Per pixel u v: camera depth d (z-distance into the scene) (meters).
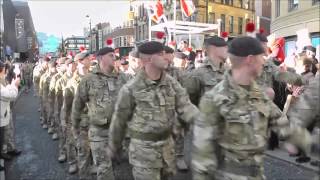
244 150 2.76
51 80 9.34
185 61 8.28
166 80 3.80
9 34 26.11
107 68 5.27
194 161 2.84
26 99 19.81
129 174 6.12
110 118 5.10
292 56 7.56
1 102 6.98
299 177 5.93
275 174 6.14
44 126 11.09
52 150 8.45
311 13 20.48
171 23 12.93
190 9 15.25
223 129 2.82
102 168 5.07
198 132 2.83
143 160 3.74
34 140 9.51
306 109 2.72
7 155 7.76
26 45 31.98
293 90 6.24
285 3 23.38
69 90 6.44
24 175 6.71
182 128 3.96
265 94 2.94
